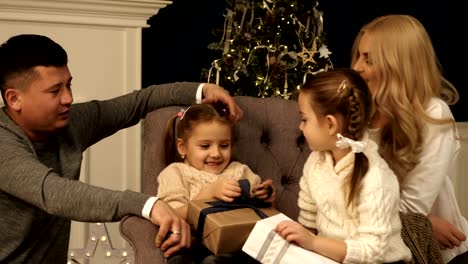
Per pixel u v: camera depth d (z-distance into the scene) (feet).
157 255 5.11
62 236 5.90
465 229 6.36
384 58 5.93
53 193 5.03
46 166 5.44
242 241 5.13
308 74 8.28
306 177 5.56
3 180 5.18
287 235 4.83
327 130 5.13
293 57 8.07
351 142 4.90
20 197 5.18
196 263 5.41
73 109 6.18
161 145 6.45
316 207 5.53
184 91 6.63
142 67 9.94
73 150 5.92
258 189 5.57
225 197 5.43
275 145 6.72
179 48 10.08
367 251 4.80
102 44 8.65
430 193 5.83
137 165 9.03
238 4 8.13
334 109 5.06
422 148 5.85
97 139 6.43
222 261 5.02
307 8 10.27
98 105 6.41
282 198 6.61
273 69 8.05
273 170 6.67
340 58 10.61
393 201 4.93
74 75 8.61
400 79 5.90
